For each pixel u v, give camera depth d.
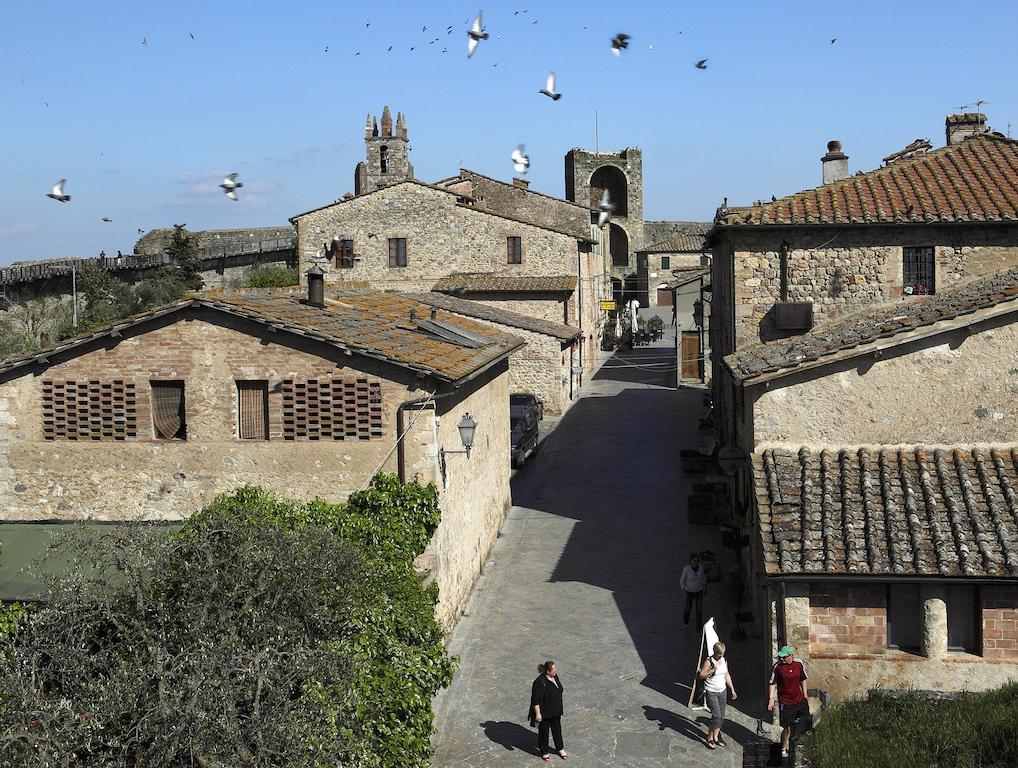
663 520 25.28
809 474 15.29
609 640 17.70
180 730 8.35
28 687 8.62
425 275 48.78
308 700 9.32
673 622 18.48
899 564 13.55
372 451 16.42
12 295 40.59
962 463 15.05
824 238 21.50
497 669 16.56
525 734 14.33
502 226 48.19
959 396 15.35
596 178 81.69
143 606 10.23
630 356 62.47
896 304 21.17
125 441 16.97
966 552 13.57
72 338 16.98
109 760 8.46
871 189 22.50
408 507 15.58
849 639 14.06
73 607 9.96
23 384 17.14
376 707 10.55
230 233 71.81
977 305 15.20
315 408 16.50
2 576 14.73
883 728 13.02
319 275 18.98
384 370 16.34
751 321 21.86
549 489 28.91
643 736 14.17
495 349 21.58
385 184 55.44
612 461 32.25
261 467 16.66
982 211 20.69
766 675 14.63
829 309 21.56
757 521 16.55
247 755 8.52
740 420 20.12
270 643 9.98
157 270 50.56
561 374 40.66
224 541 11.16
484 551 22.00
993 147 23.92
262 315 16.38
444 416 17.20
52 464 17.12
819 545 14.05
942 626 13.73
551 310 45.94
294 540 11.38
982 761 12.05
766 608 14.55
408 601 13.34
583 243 50.38
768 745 13.52
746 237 21.77
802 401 15.77
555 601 19.75
